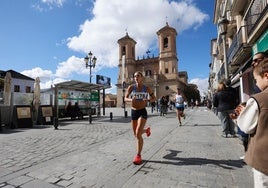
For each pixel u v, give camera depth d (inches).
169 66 2672.2
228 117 299.7
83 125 493.4
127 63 2805.1
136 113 190.2
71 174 161.3
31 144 275.0
